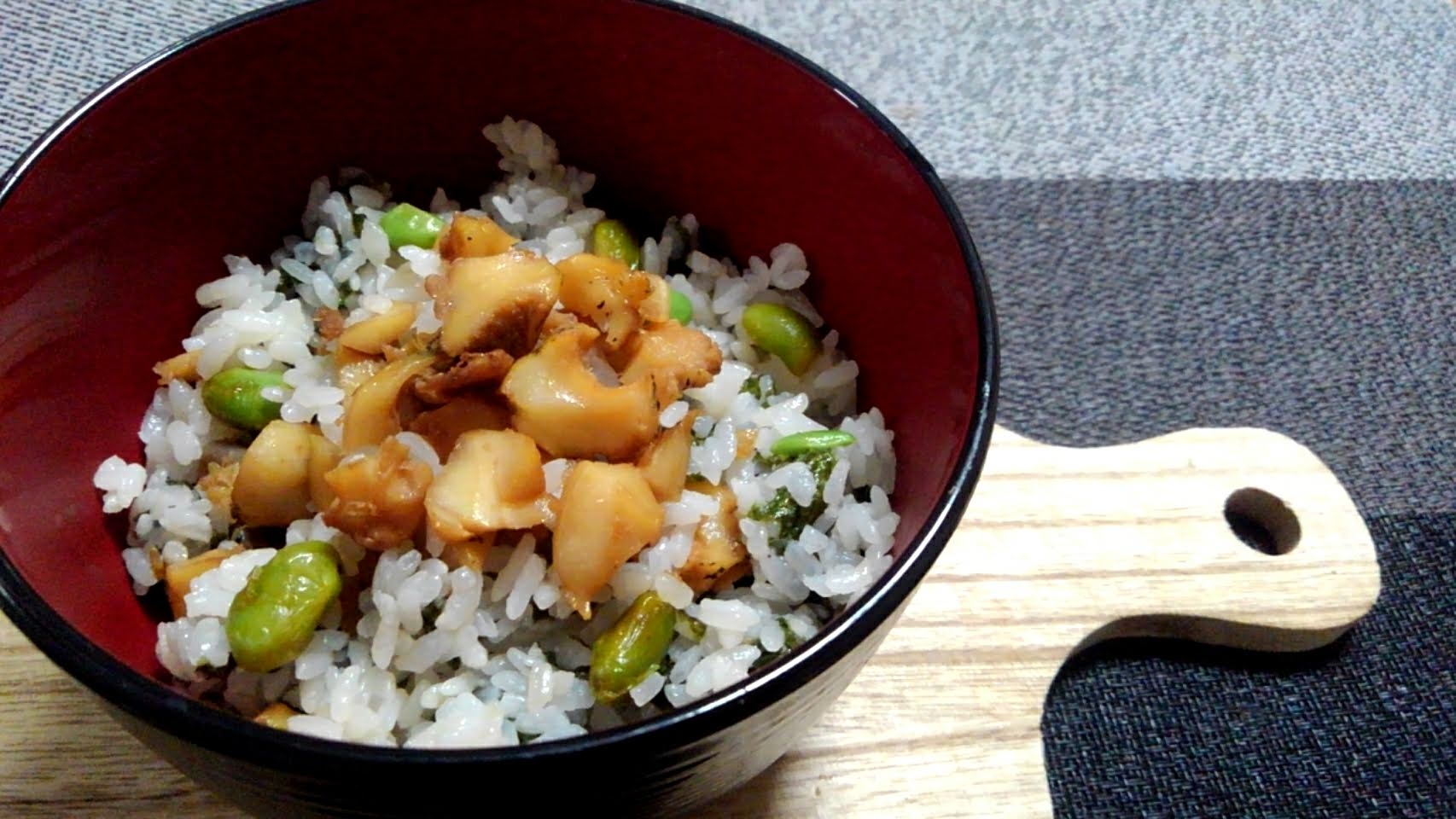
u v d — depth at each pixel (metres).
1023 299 0.34
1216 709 0.29
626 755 0.20
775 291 0.28
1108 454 0.31
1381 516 0.32
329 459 0.24
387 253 0.27
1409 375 0.34
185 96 0.25
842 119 0.25
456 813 0.20
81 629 0.22
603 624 0.24
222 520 0.25
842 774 0.26
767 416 0.26
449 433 0.24
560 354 0.24
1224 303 0.35
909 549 0.21
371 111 0.28
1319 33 0.40
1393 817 0.28
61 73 0.34
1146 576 0.29
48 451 0.24
